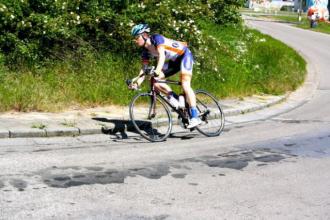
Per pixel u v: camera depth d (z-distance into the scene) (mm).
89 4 12109
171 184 5953
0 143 7332
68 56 11453
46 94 9664
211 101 9062
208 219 4945
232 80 13344
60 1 11555
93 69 11227
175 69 8375
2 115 8695
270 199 5613
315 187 6113
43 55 11320
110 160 6836
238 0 20219
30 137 7766
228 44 16891
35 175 5988
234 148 7934
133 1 13109
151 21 12594
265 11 67312
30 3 11414
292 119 10859
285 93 14273
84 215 4879
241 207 5320
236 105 11578
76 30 11656
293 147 8188
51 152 7059
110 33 12195
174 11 13398
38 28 11078
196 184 6004
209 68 13281
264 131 9422
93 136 8188
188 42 13250
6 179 5781
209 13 15797
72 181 5844
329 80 17391
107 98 10305
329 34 37656
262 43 21453
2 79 9867
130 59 12125
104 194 5484
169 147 7824
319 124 10336
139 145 7844
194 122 8375
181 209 5176
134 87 8164
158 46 7910
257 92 13641
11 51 10969
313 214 5211
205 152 7586
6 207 4969
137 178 6098
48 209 4977
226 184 6062
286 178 6430
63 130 8008
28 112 9062
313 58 23047
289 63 18672
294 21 49312
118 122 8797
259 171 6684
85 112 9461
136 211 5059
